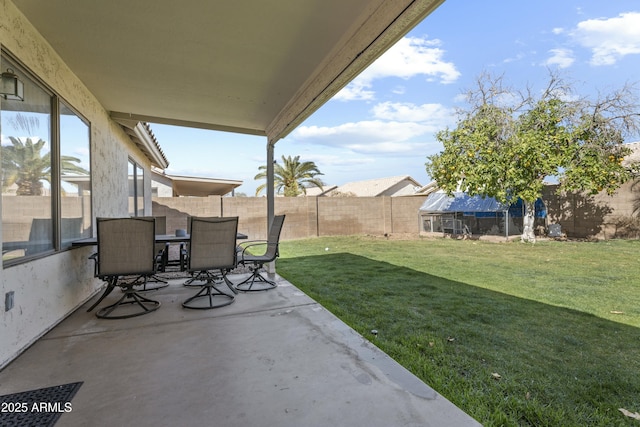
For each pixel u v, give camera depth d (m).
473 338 3.10
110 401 2.03
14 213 2.65
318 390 2.15
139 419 1.86
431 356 2.74
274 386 2.20
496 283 5.25
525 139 9.47
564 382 2.33
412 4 2.27
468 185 10.62
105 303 4.15
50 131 3.37
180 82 4.36
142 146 8.24
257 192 20.59
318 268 6.61
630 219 10.35
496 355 2.75
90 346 2.83
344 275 5.91
